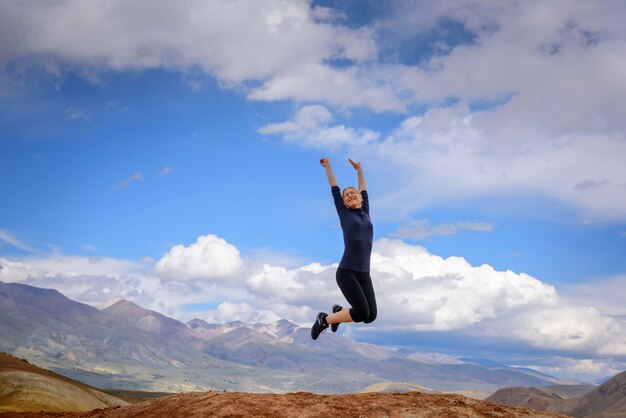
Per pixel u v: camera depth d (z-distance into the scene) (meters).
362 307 8.99
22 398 76.44
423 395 11.22
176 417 10.46
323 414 9.88
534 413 10.52
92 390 99.06
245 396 11.00
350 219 9.32
